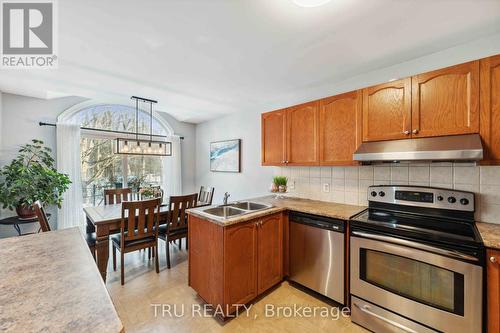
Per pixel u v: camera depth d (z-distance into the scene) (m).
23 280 0.85
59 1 1.38
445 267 1.41
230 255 1.83
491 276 1.29
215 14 1.51
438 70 1.69
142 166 4.65
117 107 4.30
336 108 2.28
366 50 1.99
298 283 2.30
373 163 2.20
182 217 2.96
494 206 1.70
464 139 1.56
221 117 4.65
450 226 1.63
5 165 3.20
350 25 1.63
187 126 5.30
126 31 1.71
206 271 1.98
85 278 0.88
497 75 1.48
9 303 0.70
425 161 1.88
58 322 0.62
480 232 1.48
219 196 4.67
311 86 2.90
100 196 4.14
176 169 4.96
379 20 1.57
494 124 1.48
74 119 3.85
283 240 2.38
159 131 4.91
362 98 2.09
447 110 1.65
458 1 1.38
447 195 1.82
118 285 2.36
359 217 1.90
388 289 1.65
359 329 1.76
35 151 3.41
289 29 1.68
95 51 2.00
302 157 2.57
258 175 3.82
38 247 1.20
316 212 2.11
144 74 2.51
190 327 1.77
